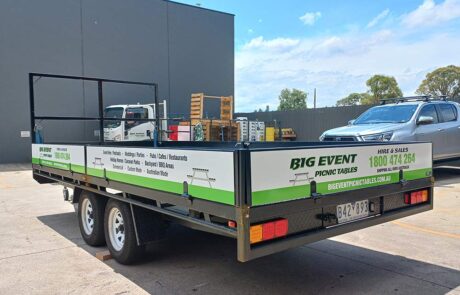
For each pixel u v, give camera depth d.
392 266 4.61
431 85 46.94
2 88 17.69
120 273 4.48
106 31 20.78
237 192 3.00
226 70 25.73
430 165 4.61
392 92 49.78
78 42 19.84
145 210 4.51
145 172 4.01
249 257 3.01
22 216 7.46
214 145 7.00
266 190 3.12
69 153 5.69
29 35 18.38
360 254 5.03
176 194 3.61
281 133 23.25
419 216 6.92
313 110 23.02
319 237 3.47
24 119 18.25
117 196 4.61
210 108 25.11
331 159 3.57
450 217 6.83
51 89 19.00
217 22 25.19
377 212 4.06
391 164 4.14
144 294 3.93
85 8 20.03
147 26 22.25
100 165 4.84
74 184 5.69
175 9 23.34
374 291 3.95
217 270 4.55
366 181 3.88
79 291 4.02
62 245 5.59
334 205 3.64
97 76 20.50
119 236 4.87
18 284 4.20
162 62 22.92
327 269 4.55
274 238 3.19
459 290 3.95
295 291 3.97
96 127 20.19
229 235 3.13
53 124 18.91
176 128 17.84
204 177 3.29
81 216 5.69
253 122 21.33
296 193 3.32
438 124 10.65
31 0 18.38
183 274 4.44
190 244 5.54
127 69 21.58
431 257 4.90
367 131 9.71
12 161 17.97
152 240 4.53
